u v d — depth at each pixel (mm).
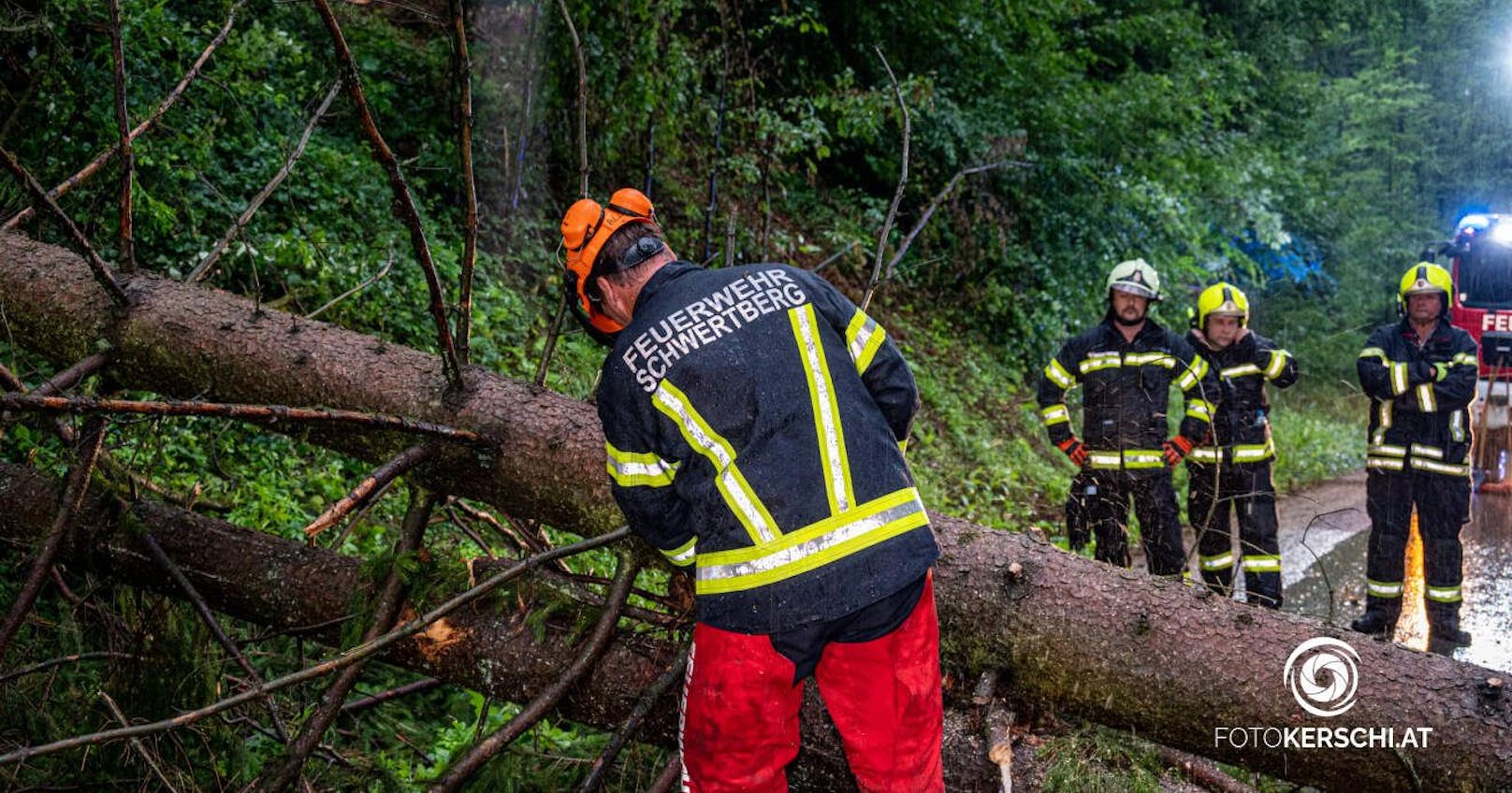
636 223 2305
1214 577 4891
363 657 2562
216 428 4477
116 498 3133
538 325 6477
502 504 2969
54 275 3281
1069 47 13008
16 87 5020
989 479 7535
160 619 3092
